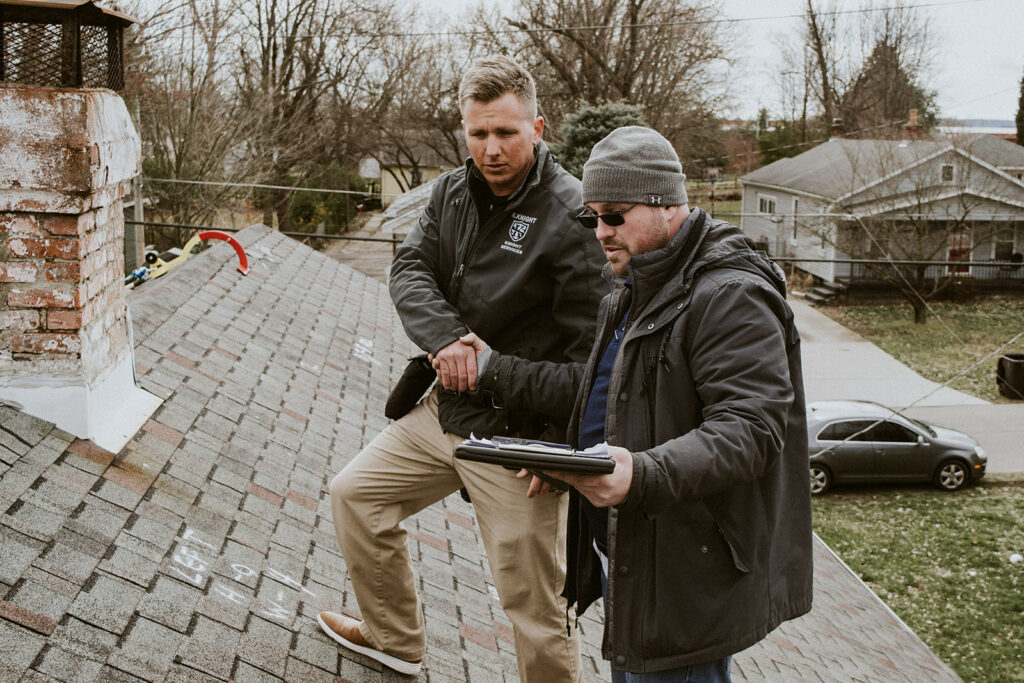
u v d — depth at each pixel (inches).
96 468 128.8
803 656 277.6
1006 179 1085.1
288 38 1165.7
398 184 1723.7
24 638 92.0
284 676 112.2
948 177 1083.9
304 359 254.4
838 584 404.2
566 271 99.9
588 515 99.0
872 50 1895.9
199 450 156.2
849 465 629.0
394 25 1400.1
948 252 1123.9
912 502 620.1
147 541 121.5
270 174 1012.5
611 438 84.7
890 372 892.6
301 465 182.1
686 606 82.3
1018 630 463.2
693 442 73.7
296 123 1200.2
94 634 98.8
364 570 117.3
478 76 96.8
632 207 82.9
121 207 145.8
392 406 111.8
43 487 117.4
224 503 144.9
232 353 220.8
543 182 102.4
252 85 1063.6
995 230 1094.4
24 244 124.3
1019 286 1136.8
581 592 99.7
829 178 1189.1
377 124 1568.7
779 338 78.1
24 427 126.0
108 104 129.3
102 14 129.4
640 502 72.6
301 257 372.8
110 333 143.5
